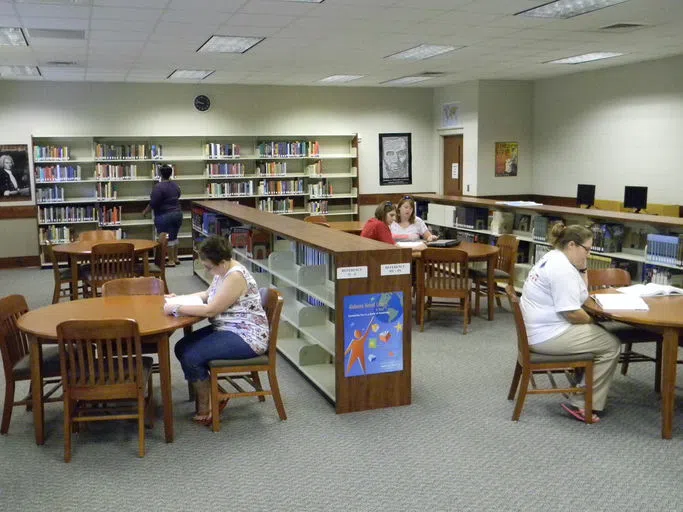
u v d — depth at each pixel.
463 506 2.92
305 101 11.15
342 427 3.80
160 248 7.17
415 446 3.54
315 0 5.22
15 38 6.60
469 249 6.40
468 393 4.34
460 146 11.35
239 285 3.71
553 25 6.32
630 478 3.15
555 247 3.90
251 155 11.05
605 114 9.47
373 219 6.02
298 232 4.86
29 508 2.94
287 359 5.02
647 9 5.70
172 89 10.43
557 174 10.55
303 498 3.01
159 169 9.71
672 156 8.43
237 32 6.43
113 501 2.99
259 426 3.82
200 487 3.12
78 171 10.02
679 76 8.23
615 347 3.75
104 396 3.33
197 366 3.69
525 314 3.89
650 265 5.80
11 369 3.66
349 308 3.90
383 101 11.61
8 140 9.73
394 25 6.22
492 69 9.38
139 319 3.58
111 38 6.62
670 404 3.55
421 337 5.75
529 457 3.39
